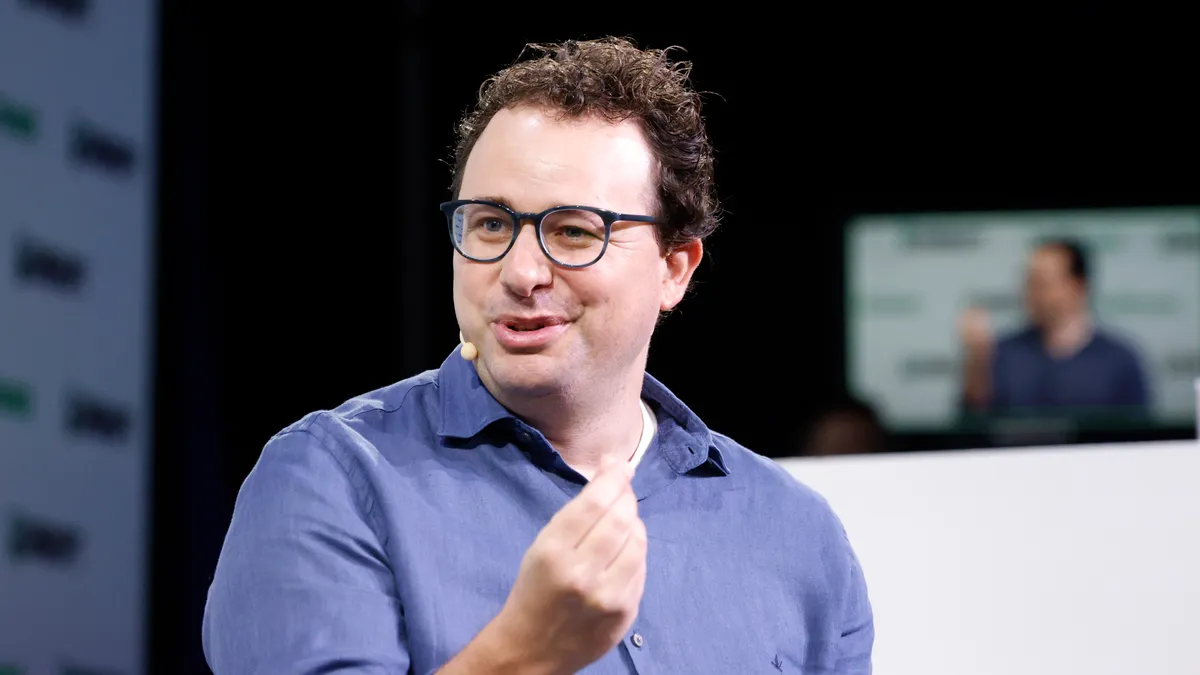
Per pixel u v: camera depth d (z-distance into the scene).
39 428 7.83
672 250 2.97
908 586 3.62
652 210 2.81
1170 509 3.67
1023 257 10.27
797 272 10.29
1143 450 3.71
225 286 8.90
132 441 8.15
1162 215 10.20
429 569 2.64
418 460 2.80
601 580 2.15
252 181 9.06
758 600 2.98
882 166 10.26
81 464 7.97
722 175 10.23
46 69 7.91
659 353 10.37
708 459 3.12
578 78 2.81
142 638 8.12
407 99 9.42
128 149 8.21
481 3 9.54
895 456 3.72
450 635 2.58
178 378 8.53
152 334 8.33
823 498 3.28
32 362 7.81
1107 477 3.69
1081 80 10.18
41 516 7.82
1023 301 10.27
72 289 7.96
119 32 8.20
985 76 10.20
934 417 10.28
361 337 9.32
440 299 9.53
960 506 3.67
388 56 9.41
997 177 10.28
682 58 9.95
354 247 9.32
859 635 3.20
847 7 9.98
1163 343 10.16
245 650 2.48
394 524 2.66
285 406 9.09
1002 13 10.04
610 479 2.23
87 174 8.05
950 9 10.02
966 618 3.61
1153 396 10.09
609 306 2.70
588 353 2.71
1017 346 10.25
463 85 9.55
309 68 9.20
